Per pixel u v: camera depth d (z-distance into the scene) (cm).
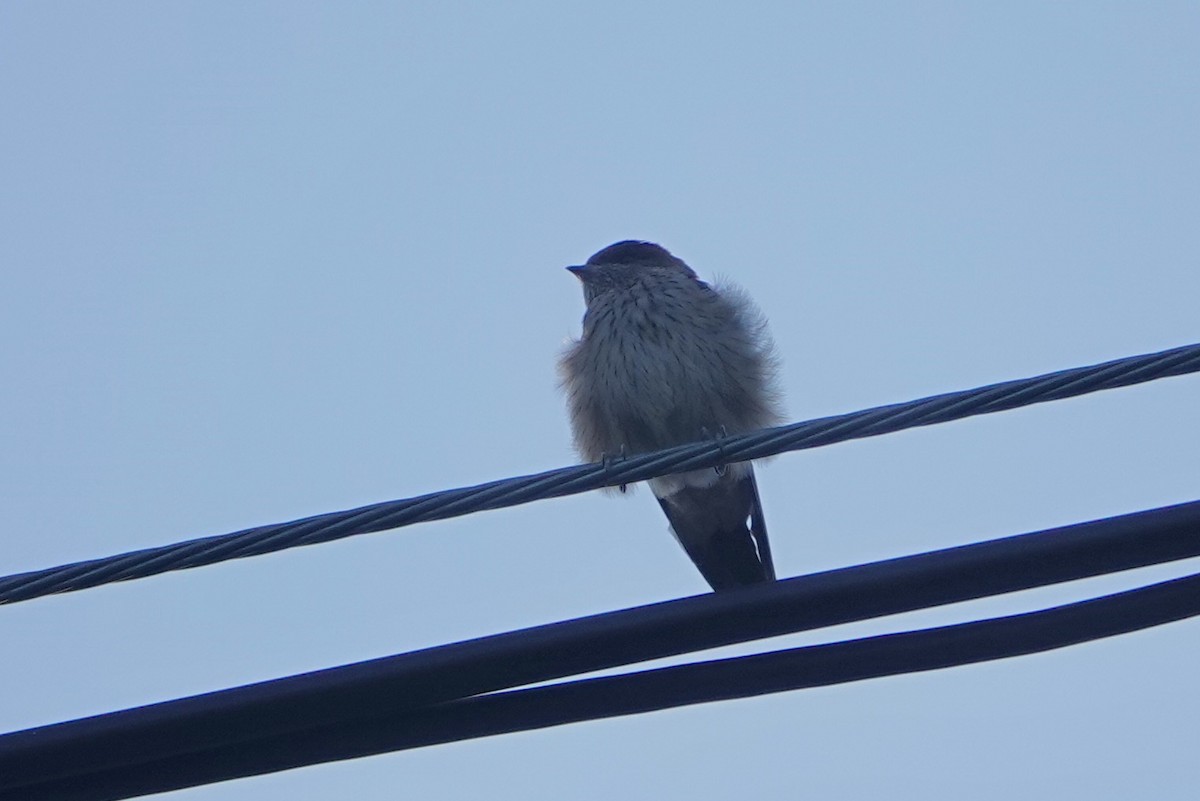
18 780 1063
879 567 1034
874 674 1056
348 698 1061
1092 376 1027
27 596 1036
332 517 1059
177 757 1097
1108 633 1031
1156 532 1002
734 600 1043
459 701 1087
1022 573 1020
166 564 1039
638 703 1074
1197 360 1007
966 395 1064
